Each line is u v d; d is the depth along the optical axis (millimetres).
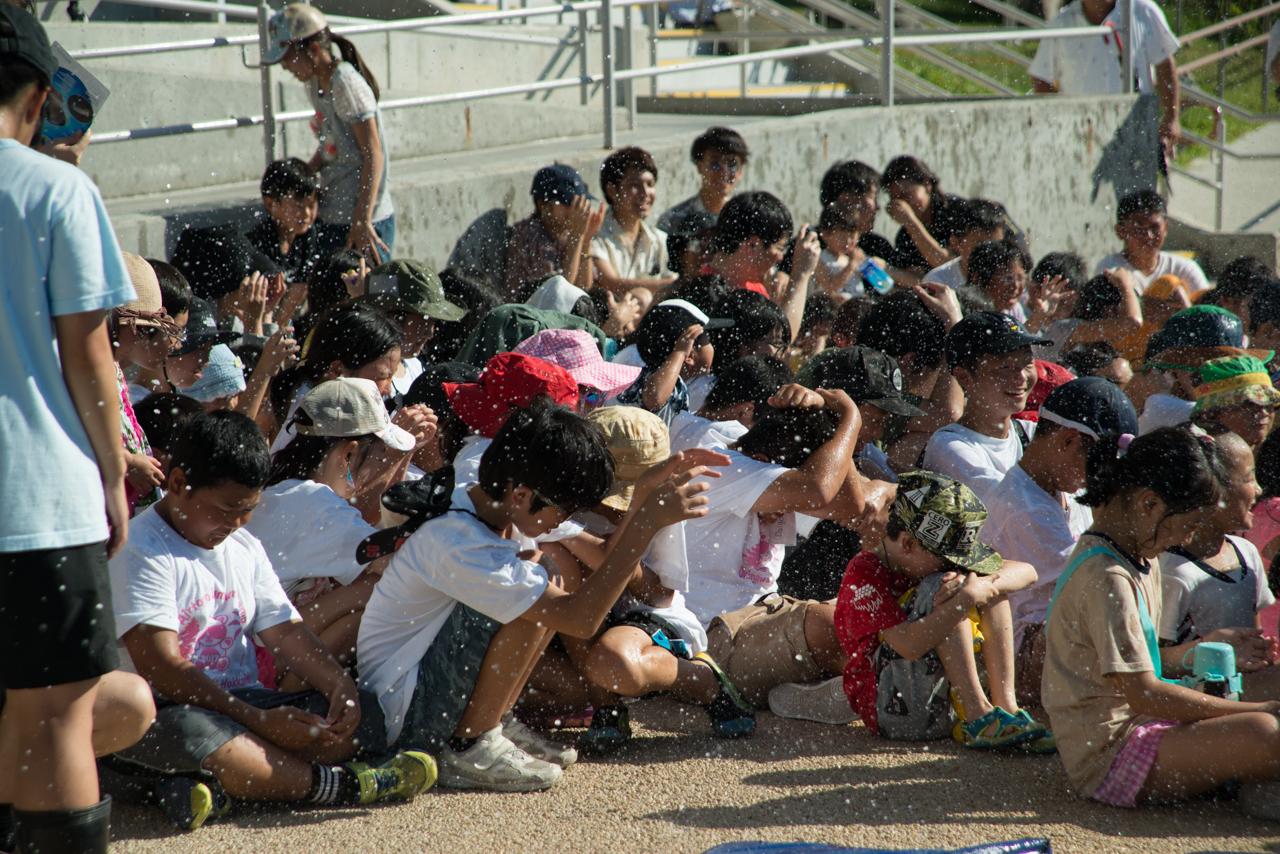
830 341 13219
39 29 5555
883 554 7938
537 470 6492
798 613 8305
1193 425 8047
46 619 5129
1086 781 6801
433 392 8914
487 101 19906
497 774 6863
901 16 26719
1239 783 6641
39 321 5203
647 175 15055
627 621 7766
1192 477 6633
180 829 6219
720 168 16062
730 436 8969
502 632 6703
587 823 6410
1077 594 6891
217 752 6238
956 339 9266
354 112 13328
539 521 6707
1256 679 7352
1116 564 6809
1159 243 18125
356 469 7945
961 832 6340
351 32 14750
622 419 7918
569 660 7797
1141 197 17969
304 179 12953
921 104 20984
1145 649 6652
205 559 6652
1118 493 6902
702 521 8625
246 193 16266
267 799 6480
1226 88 29453
